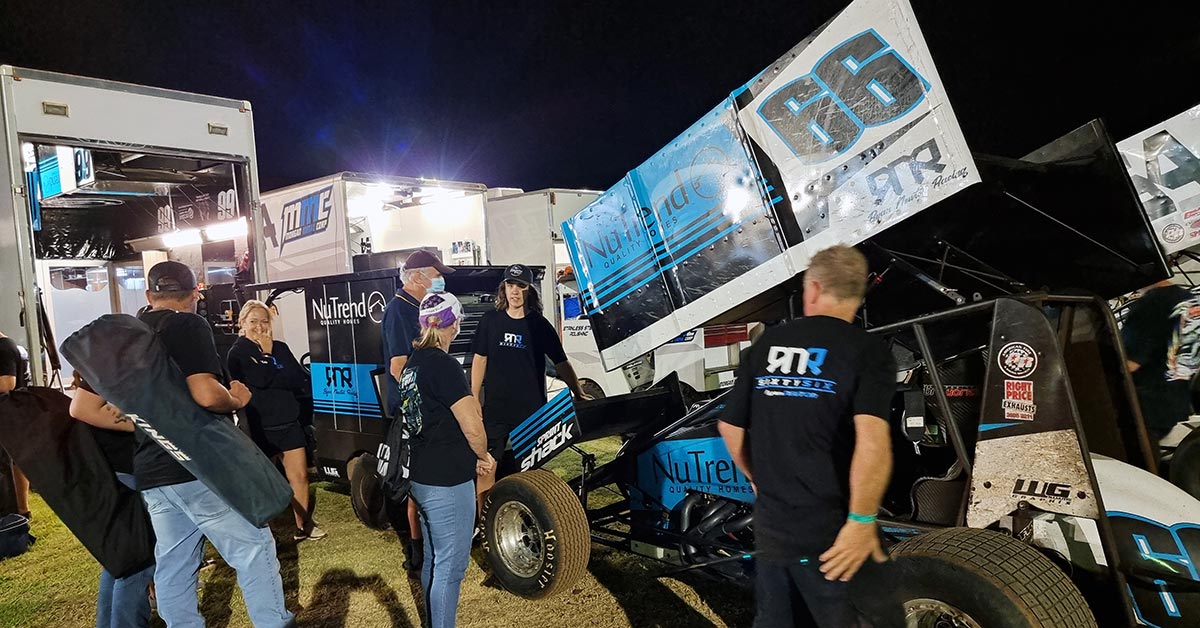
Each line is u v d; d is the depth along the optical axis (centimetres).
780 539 210
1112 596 250
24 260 613
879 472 195
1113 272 348
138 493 306
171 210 991
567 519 350
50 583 455
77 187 859
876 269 348
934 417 332
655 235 389
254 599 288
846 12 303
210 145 748
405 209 1209
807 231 324
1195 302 383
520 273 477
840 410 205
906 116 289
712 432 353
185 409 267
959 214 314
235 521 286
